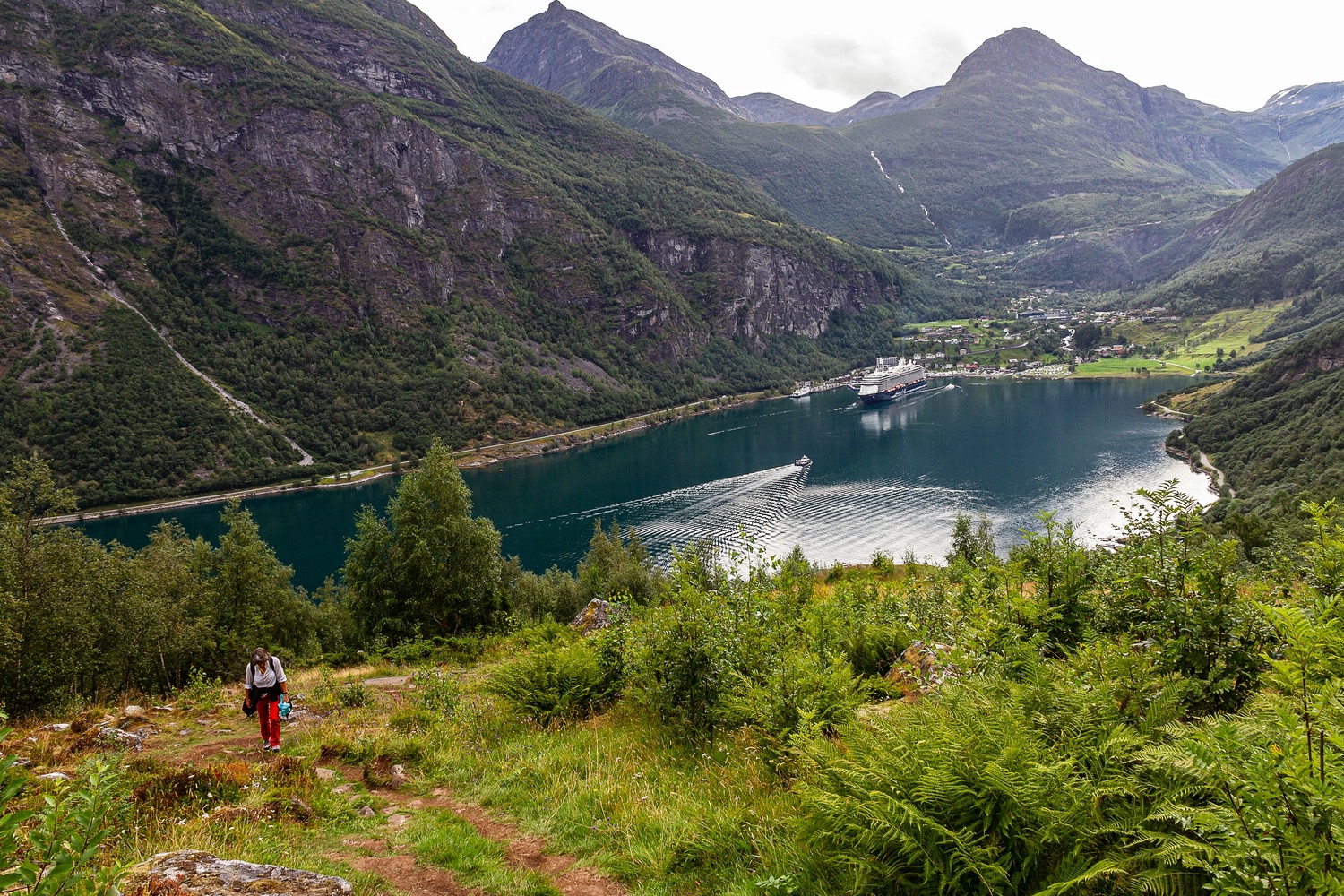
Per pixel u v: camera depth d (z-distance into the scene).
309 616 42.09
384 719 13.25
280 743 11.66
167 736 12.55
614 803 7.80
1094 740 5.18
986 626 8.20
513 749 10.49
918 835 4.51
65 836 3.83
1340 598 5.82
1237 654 6.27
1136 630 7.39
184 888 4.89
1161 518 8.03
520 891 6.19
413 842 7.38
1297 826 3.36
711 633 10.24
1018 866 4.39
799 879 5.14
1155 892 3.83
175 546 35.66
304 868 6.47
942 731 5.05
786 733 7.44
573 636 18.77
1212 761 3.86
